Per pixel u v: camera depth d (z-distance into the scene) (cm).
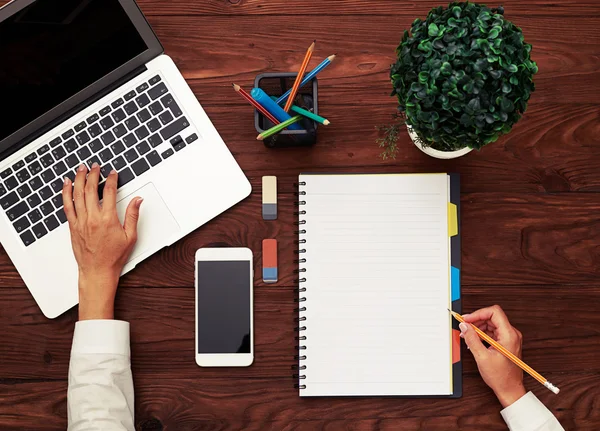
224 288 86
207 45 90
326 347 86
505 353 81
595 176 89
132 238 83
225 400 87
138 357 87
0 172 85
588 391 87
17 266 85
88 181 83
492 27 66
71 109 85
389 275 86
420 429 86
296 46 90
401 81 71
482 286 88
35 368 87
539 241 88
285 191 88
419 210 87
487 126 68
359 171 89
